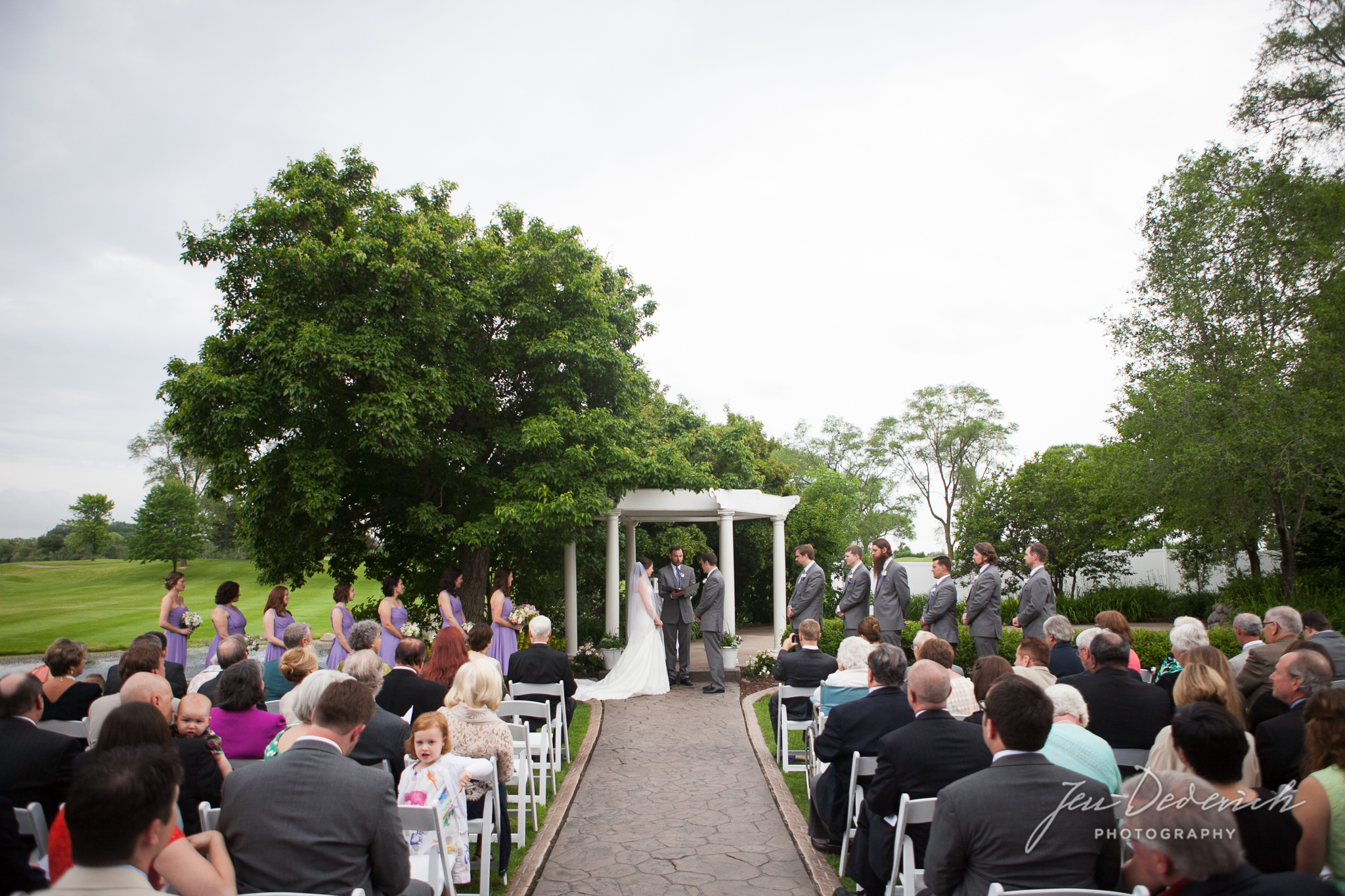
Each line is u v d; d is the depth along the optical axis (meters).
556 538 13.77
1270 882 2.01
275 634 9.16
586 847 5.45
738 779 7.12
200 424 11.57
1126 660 4.76
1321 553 21.34
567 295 13.98
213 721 4.19
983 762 3.66
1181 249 20.00
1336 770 2.87
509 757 4.69
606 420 13.41
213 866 2.66
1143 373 20.38
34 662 19.61
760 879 4.85
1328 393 17.19
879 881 3.92
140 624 26.72
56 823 2.77
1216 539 19.59
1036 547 8.71
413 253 11.89
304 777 2.82
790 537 23.59
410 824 3.77
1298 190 18.39
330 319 11.61
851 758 4.60
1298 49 18.45
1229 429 17.97
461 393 12.81
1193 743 2.77
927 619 9.29
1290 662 4.05
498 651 10.94
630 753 8.11
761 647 17.55
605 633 14.51
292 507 11.90
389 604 10.26
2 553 76.94
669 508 14.92
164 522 58.72
